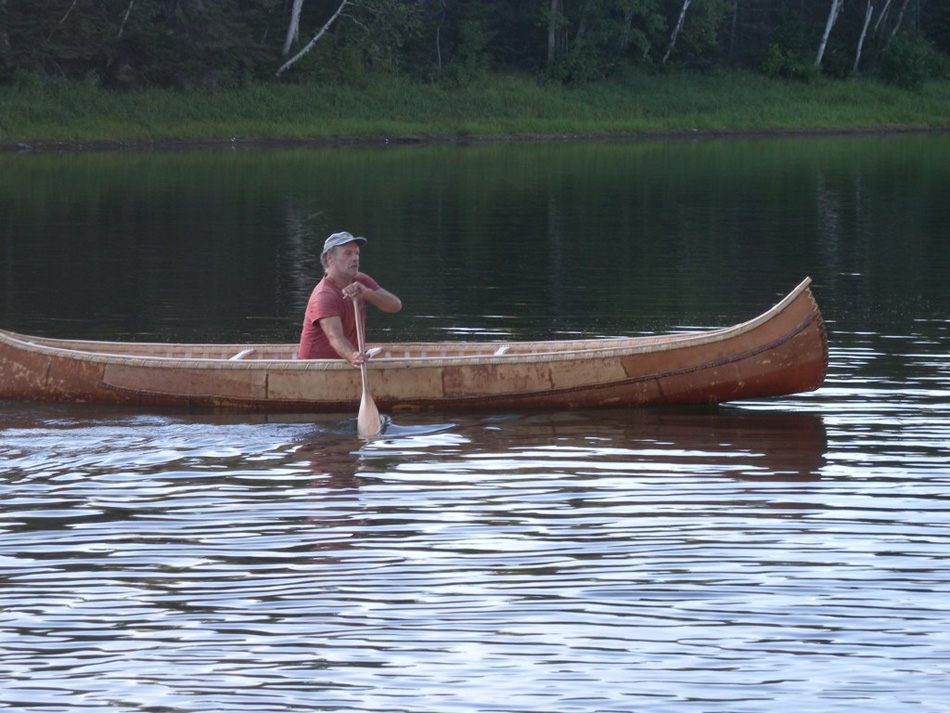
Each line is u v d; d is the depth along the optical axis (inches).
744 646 287.1
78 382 508.1
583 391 501.7
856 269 888.9
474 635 293.9
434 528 362.3
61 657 285.0
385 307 512.4
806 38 3080.7
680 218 1203.2
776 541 349.7
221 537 356.5
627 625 298.4
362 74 2517.2
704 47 2960.1
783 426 474.0
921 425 472.4
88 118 2154.3
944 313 708.0
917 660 280.1
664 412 499.2
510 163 1872.5
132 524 367.2
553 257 946.1
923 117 2851.9
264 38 2549.2
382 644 289.9
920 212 1248.2
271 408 500.7
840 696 265.6
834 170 1756.9
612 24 2780.5
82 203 1286.9
